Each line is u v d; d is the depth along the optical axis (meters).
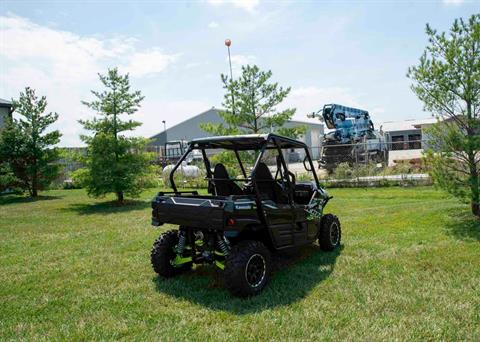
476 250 5.70
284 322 3.63
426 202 10.57
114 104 13.91
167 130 44.09
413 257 5.52
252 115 12.92
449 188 7.66
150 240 7.54
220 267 4.65
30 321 3.95
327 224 6.13
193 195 5.25
